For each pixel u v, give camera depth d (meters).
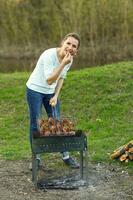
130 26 22.12
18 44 25.00
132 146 6.89
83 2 22.72
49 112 6.62
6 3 25.38
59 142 5.90
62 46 6.16
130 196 5.76
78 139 5.94
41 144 5.88
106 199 5.67
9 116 10.21
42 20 25.12
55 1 24.75
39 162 6.65
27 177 6.45
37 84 6.38
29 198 5.72
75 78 11.62
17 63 21.41
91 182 6.20
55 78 6.13
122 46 21.94
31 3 25.58
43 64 6.28
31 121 6.47
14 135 9.05
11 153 7.61
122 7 22.14
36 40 25.06
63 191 5.92
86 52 21.81
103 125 9.32
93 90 11.04
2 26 25.28
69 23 23.12
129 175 6.46
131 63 12.62
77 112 10.20
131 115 9.80
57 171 6.62
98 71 11.97
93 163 6.95
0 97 11.20
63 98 10.83
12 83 11.97
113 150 7.57
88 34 22.52
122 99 10.52
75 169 6.70
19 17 25.28
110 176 6.42
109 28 22.19
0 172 6.67
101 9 22.38
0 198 5.73
